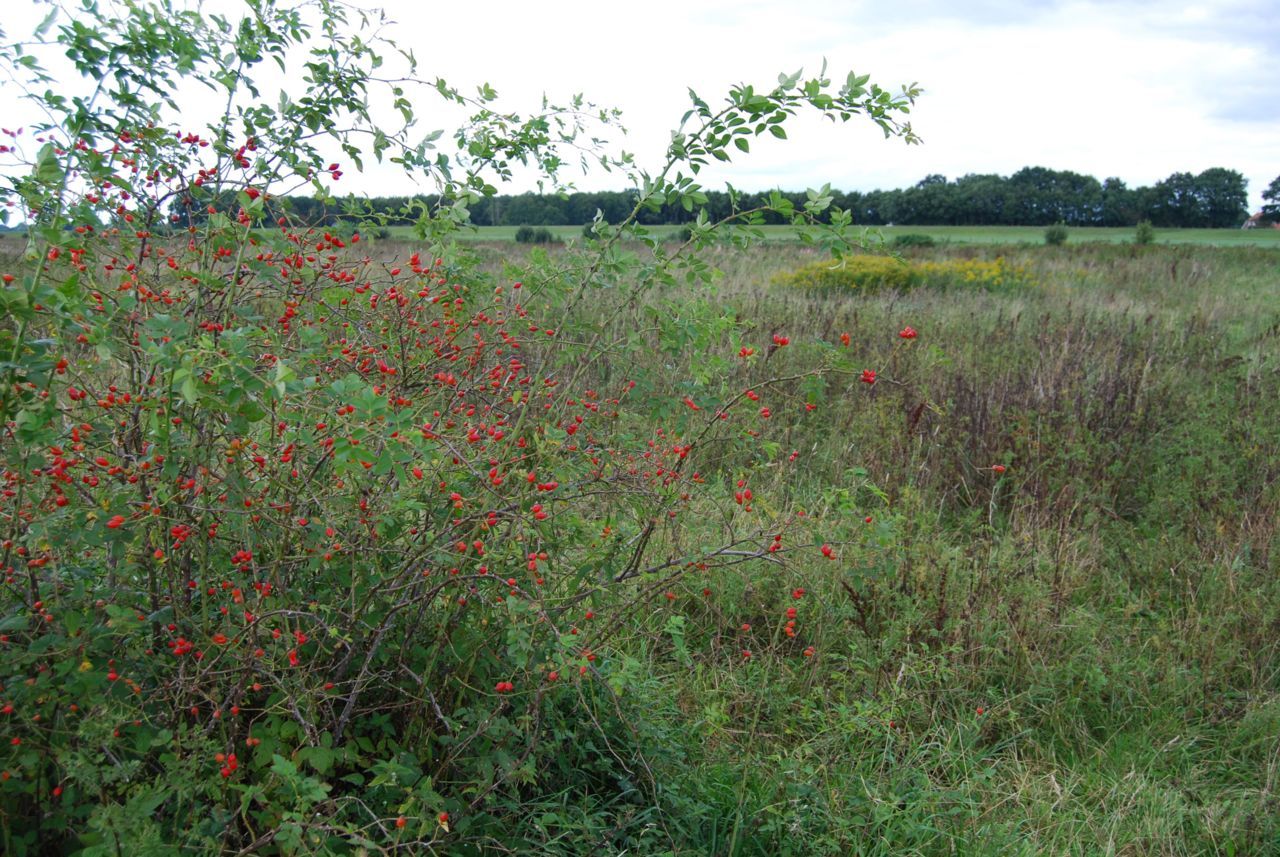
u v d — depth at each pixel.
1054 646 3.92
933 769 3.27
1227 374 7.60
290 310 2.54
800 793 2.84
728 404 2.75
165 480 2.15
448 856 2.37
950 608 4.01
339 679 2.39
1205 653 3.88
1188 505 5.21
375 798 2.39
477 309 3.02
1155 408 6.57
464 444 2.50
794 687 3.56
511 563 2.51
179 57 2.56
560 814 2.62
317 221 2.84
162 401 2.15
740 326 3.16
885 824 2.88
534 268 2.85
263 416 2.03
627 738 2.89
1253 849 3.00
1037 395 6.55
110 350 2.02
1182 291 16.16
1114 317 10.62
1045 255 25.12
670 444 2.91
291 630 2.41
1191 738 3.54
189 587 2.40
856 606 3.65
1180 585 4.48
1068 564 4.45
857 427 6.11
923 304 11.94
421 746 2.50
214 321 2.49
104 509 2.11
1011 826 2.96
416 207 3.04
